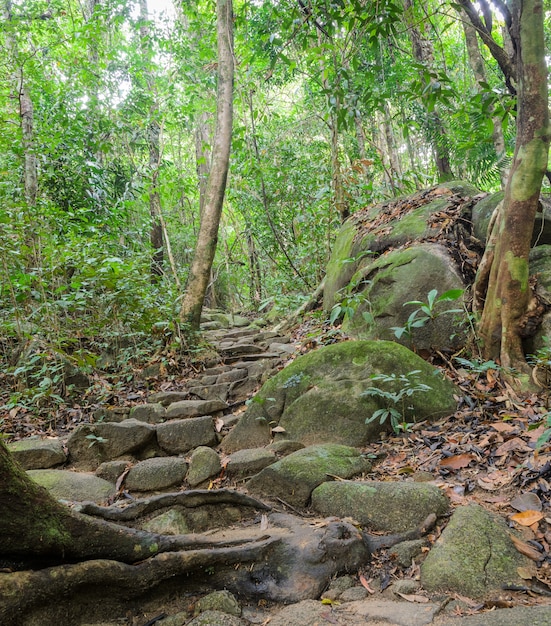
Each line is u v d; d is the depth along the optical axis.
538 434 2.71
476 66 6.95
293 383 3.65
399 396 3.13
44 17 8.33
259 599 1.95
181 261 13.02
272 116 11.65
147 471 3.01
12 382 4.63
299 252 9.16
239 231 13.66
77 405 4.37
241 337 6.80
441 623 1.62
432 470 2.70
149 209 11.30
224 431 3.89
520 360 3.51
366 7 4.67
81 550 1.79
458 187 5.49
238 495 2.53
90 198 7.84
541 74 3.30
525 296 3.54
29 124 6.88
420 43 7.16
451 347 4.05
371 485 2.43
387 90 7.86
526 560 1.92
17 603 1.57
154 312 5.44
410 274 4.43
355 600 1.89
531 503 2.21
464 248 4.59
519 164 3.42
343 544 2.08
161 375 5.15
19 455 3.28
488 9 4.43
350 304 4.91
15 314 4.48
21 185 6.71
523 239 3.47
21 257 4.51
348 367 3.54
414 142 12.00
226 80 5.89
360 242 5.82
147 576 1.86
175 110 9.86
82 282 4.94
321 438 3.28
